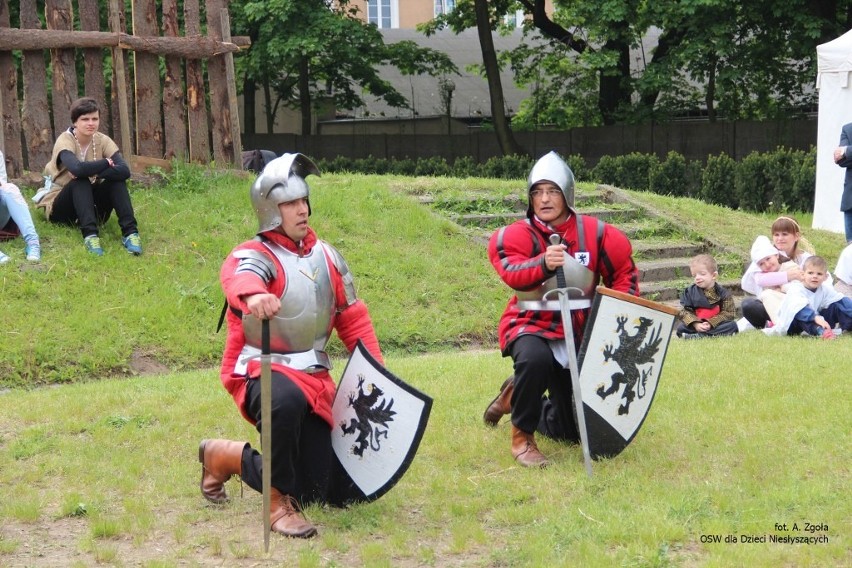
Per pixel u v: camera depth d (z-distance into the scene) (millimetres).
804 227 16234
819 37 24422
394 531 4645
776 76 26859
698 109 30422
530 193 5523
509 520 4758
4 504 5102
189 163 12523
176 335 9273
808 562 4113
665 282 12227
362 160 26062
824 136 15789
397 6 37344
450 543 4531
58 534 4750
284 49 25219
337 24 25828
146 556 4445
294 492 4758
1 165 10047
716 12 24828
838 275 10328
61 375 8492
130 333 9172
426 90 33750
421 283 10945
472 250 11922
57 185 10578
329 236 11555
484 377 7512
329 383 4844
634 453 5645
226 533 4691
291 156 4758
